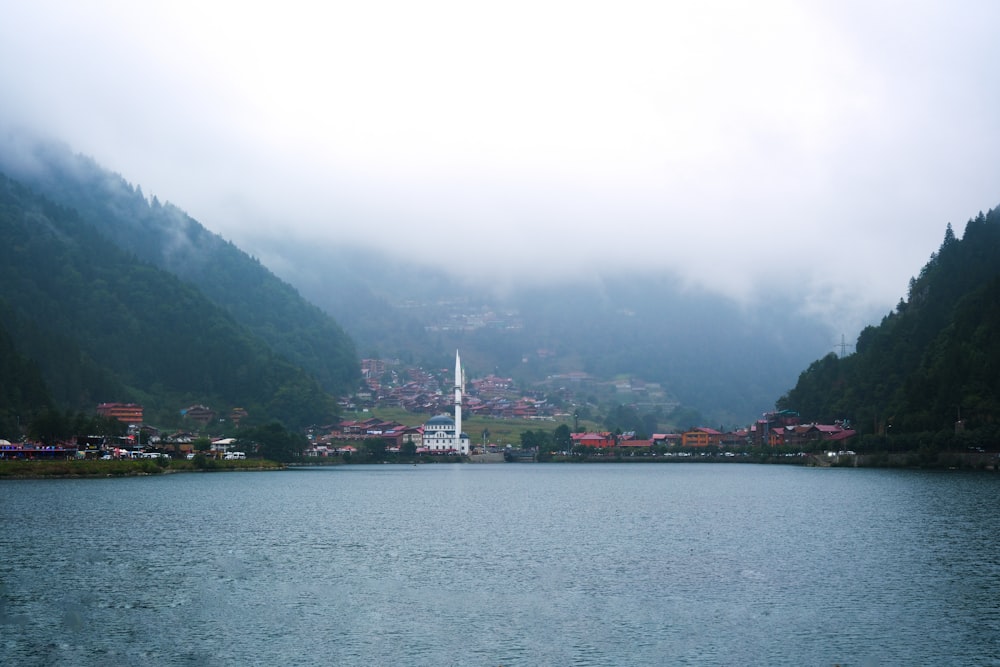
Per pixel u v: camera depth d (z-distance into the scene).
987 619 75.25
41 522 139.88
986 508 151.50
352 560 105.19
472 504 183.12
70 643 69.75
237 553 110.12
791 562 101.25
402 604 81.94
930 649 67.50
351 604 81.94
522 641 70.19
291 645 69.25
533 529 135.62
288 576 94.75
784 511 156.50
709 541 119.69
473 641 70.25
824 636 70.88
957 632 71.69
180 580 92.38
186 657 66.44
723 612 78.31
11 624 74.75
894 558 102.69
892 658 65.56
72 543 117.38
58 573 95.88
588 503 185.12
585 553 110.31
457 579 93.19
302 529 134.62
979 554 104.75
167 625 74.75
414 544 118.94
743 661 65.12
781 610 78.75
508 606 81.06
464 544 118.88
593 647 68.62
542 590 87.50
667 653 67.00
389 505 180.25
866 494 186.75
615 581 91.56
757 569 97.31
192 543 118.44
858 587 87.31
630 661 65.31
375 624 75.19
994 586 87.31
